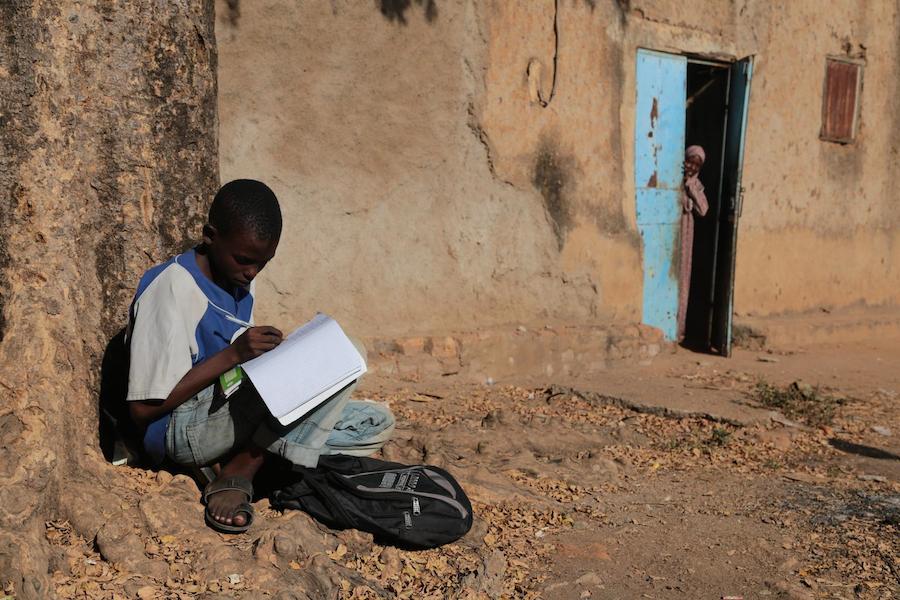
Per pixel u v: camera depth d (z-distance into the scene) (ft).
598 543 12.44
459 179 22.53
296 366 10.07
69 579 8.96
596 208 25.30
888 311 33.55
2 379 9.80
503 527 12.61
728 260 27.12
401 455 14.88
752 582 11.42
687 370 24.90
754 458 17.19
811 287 31.68
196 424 10.41
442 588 10.47
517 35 23.00
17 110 10.14
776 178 30.17
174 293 10.05
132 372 9.98
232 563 9.64
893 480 16.16
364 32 20.48
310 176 20.22
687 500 14.60
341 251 20.85
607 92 25.13
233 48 18.93
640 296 26.71
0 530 8.79
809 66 30.32
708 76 29.17
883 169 33.01
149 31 10.80
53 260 10.44
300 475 11.03
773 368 25.70
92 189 10.77
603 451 17.17
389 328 21.74
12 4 10.04
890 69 32.55
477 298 23.22
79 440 10.50
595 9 24.52
